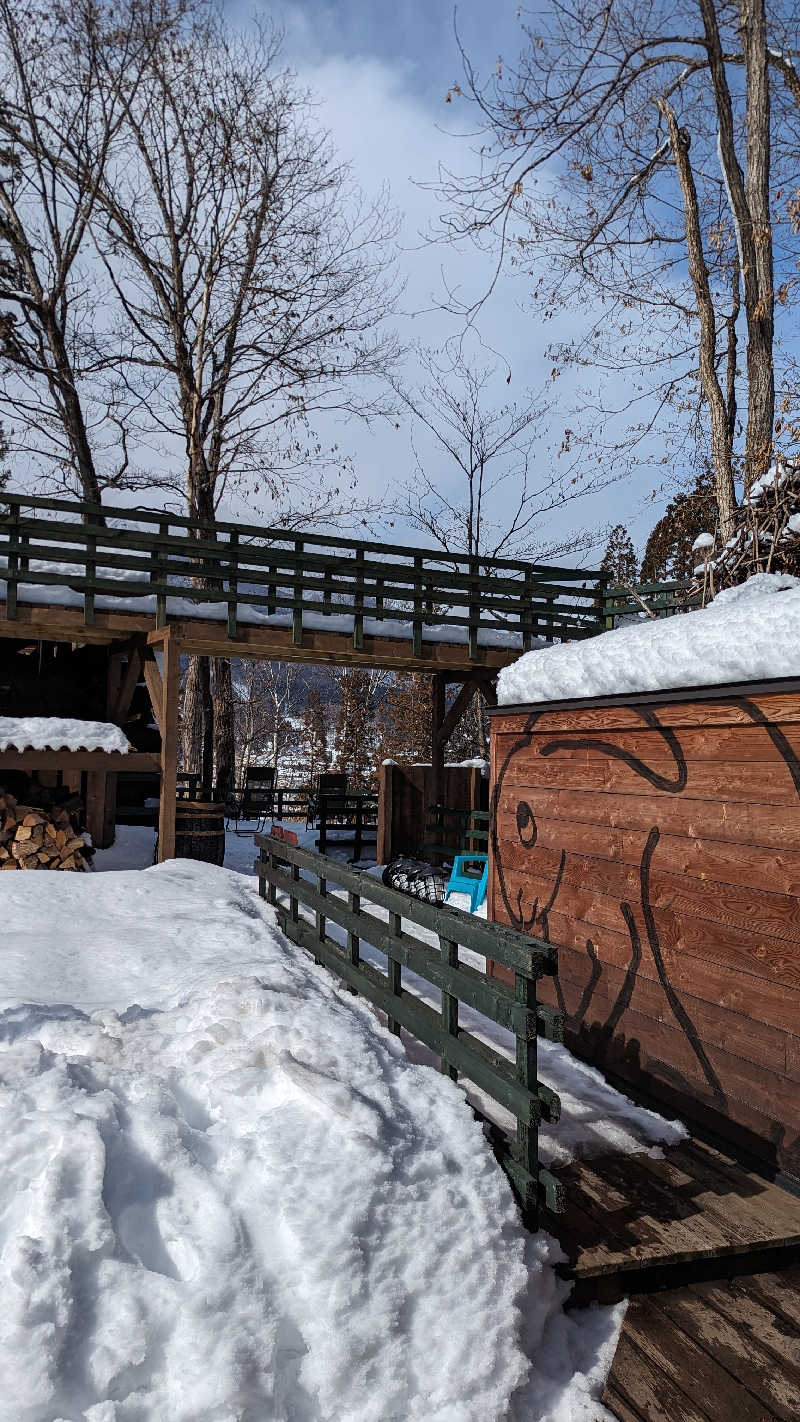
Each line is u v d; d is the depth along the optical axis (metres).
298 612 9.21
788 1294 2.82
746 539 7.12
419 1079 3.07
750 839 3.53
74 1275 2.03
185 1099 2.76
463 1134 2.78
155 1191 2.32
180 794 13.95
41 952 4.50
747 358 12.06
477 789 10.90
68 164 17.36
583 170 11.73
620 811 4.37
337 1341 2.12
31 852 7.34
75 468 18.45
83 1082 2.67
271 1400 2.00
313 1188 2.34
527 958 2.77
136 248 18.14
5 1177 2.21
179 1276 2.15
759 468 9.88
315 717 39.09
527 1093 2.78
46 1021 3.22
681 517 17.34
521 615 10.75
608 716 4.47
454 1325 2.28
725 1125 3.56
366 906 7.79
